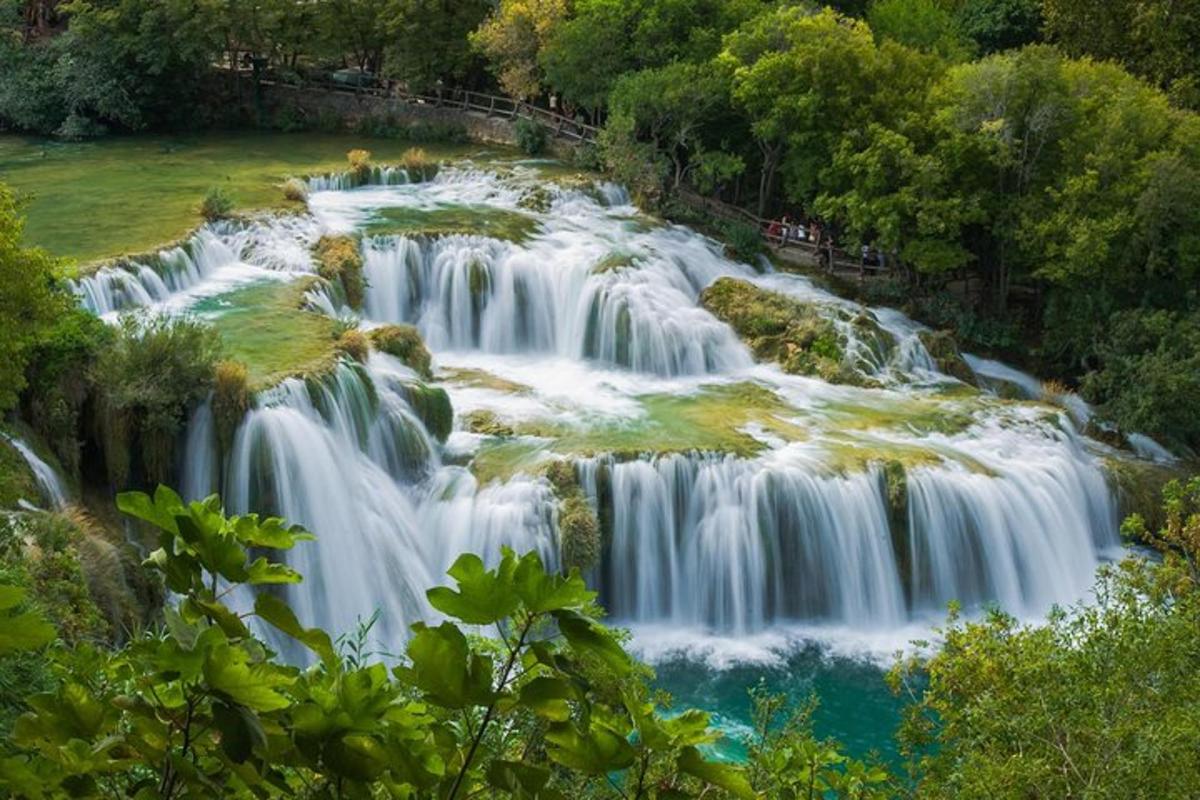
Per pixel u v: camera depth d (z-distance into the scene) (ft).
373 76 231.50
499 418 122.52
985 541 118.21
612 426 122.83
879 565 114.73
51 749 13.70
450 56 217.56
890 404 136.77
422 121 214.90
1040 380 160.76
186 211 150.61
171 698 14.32
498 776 13.82
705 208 181.68
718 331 147.74
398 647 102.27
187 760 13.16
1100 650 45.83
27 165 181.47
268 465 99.55
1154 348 152.97
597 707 16.14
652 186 177.27
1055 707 43.83
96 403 96.58
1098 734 41.34
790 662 104.99
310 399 105.40
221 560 14.10
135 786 14.20
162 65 209.36
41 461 90.33
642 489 112.06
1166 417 143.95
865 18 224.94
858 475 115.85
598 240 160.45
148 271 128.57
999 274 171.63
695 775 14.79
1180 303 160.76
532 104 218.79
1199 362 144.87
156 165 183.21
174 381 98.02
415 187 180.86
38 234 138.72
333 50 223.10
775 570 112.37
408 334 128.57
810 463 116.37
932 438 128.06
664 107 178.09
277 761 13.76
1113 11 210.18
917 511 116.26
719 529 112.16
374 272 146.41
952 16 238.07
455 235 151.64
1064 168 165.37
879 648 108.17
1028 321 172.86
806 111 171.63
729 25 193.36
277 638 94.68
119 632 77.20
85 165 182.09
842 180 174.29
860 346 147.84
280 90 227.40
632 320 144.66
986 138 163.22
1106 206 159.63
